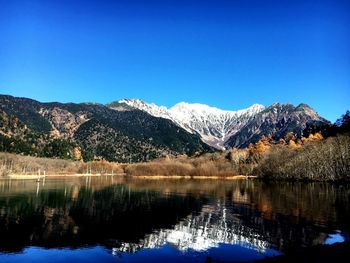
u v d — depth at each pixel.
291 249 46.31
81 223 62.78
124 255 43.97
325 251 36.41
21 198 96.06
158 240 51.09
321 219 66.50
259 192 120.75
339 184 160.88
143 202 93.31
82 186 146.12
